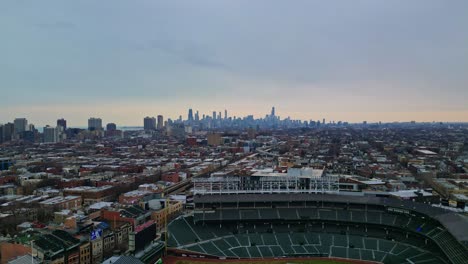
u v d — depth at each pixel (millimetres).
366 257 193375
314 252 199750
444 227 186625
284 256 196875
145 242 179625
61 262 168750
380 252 196625
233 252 198750
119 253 196000
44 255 164875
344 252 199125
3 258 173000
